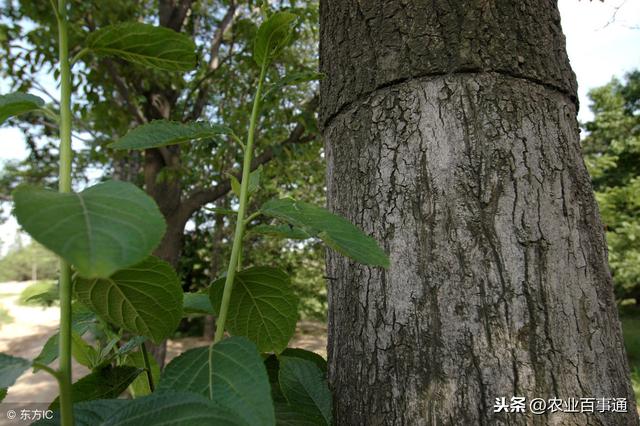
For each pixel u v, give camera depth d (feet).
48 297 4.07
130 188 1.60
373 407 3.19
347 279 3.59
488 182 3.24
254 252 26.35
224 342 2.34
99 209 1.47
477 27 3.51
